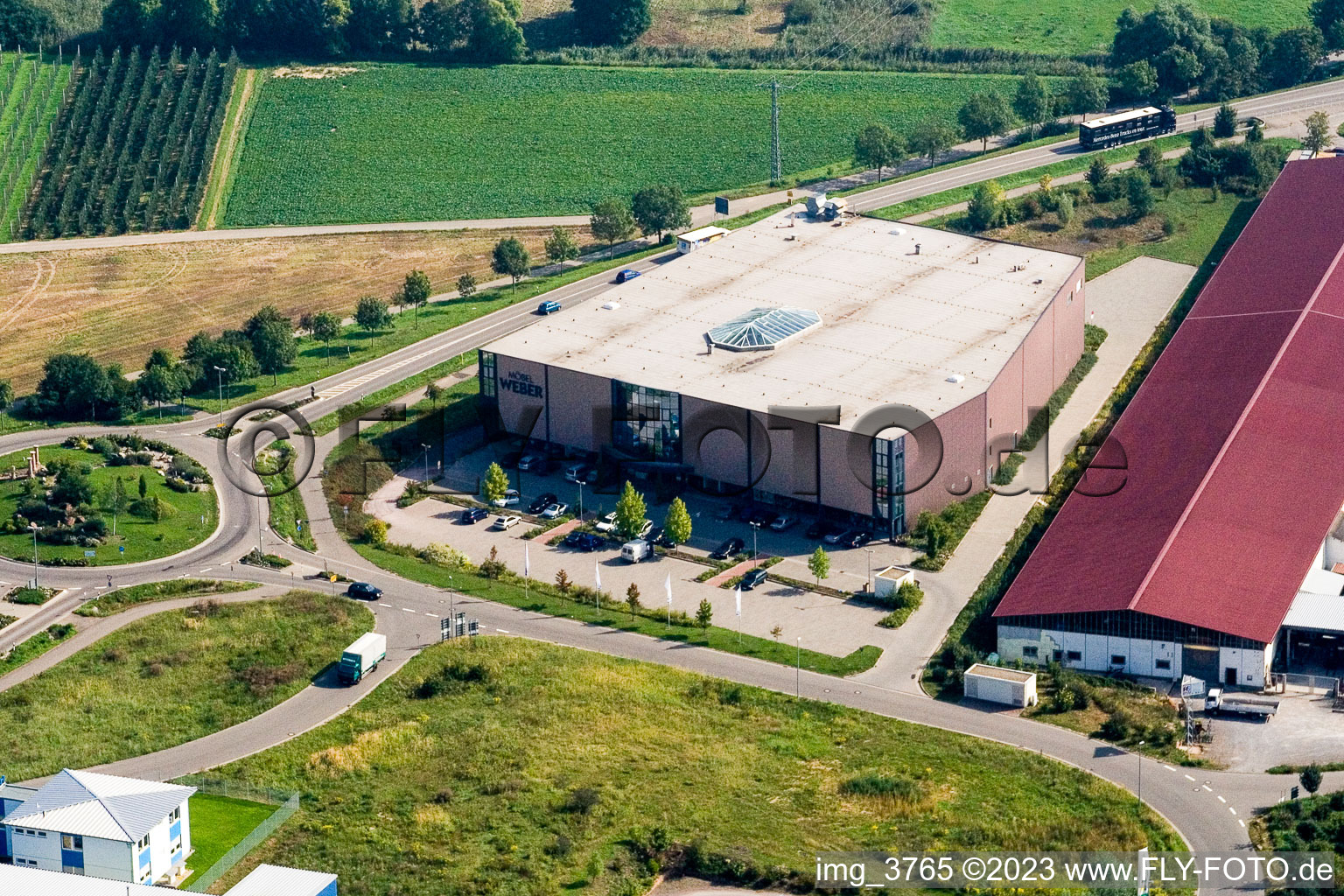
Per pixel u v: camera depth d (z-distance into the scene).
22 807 182.25
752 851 187.75
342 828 193.12
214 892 180.88
